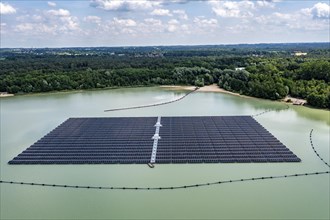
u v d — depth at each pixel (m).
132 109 136.88
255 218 54.88
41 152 82.81
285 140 92.44
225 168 73.19
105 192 64.19
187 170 72.44
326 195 62.12
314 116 120.44
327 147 86.69
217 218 54.91
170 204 59.44
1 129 108.00
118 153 81.25
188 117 115.38
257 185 66.00
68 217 55.94
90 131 99.12
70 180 69.19
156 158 77.81
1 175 71.88
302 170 72.50
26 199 62.22
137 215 56.12
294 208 57.78
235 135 93.44
